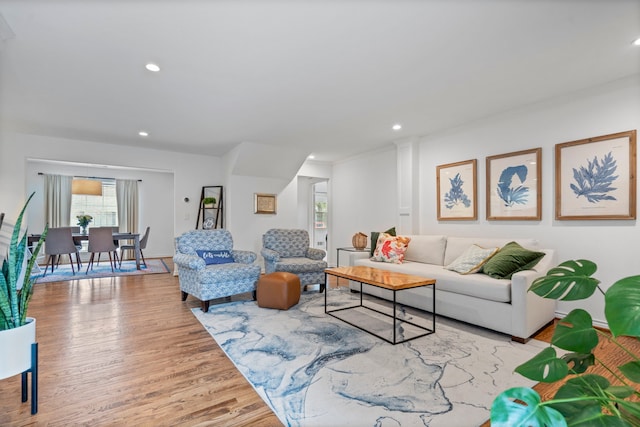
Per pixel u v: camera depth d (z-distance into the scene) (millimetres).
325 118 3762
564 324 949
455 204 4164
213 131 4316
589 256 2982
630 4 1747
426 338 2615
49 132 4352
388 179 5254
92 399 1753
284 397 1775
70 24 1933
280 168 5742
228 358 2258
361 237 4949
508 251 2900
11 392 1816
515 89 2951
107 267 6281
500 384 1904
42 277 5148
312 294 4172
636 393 834
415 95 3074
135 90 2934
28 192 6543
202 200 5809
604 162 2869
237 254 4102
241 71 2564
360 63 2436
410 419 1580
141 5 1756
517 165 3504
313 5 1762
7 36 2035
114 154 5082
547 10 1806
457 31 2016
